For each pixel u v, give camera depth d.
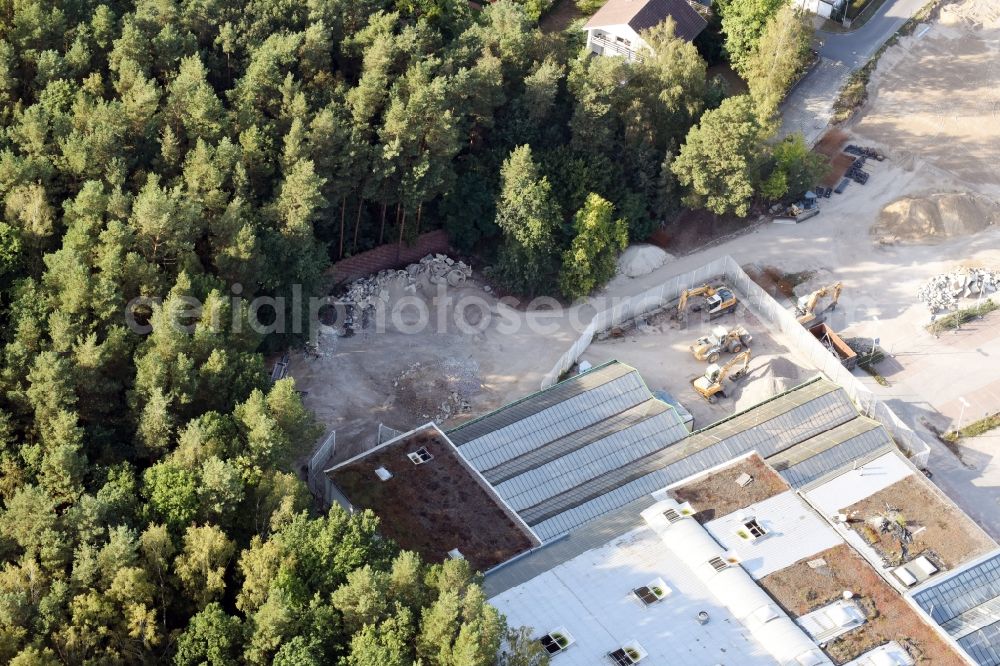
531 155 185.25
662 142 196.12
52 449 131.50
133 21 178.62
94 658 114.31
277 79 174.62
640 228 192.50
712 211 198.75
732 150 184.00
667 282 184.75
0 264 148.62
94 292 143.25
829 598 131.62
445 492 144.25
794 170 198.88
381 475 145.50
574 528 144.38
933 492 144.88
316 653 115.94
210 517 129.62
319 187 167.12
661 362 177.62
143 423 136.00
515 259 179.25
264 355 168.00
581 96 186.62
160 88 171.75
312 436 143.75
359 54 188.00
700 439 157.00
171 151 163.12
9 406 138.12
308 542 124.50
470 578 123.88
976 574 136.00
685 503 140.88
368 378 169.38
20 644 114.00
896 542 138.38
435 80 173.62
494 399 169.00
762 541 136.88
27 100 172.50
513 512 142.62
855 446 156.38
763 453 156.00
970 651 129.62
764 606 128.88
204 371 141.75
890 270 194.12
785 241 198.00
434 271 184.62
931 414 172.75
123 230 148.62
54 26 175.50
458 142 182.50
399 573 120.44
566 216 186.75
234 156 161.88
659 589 131.25
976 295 190.62
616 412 159.38
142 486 132.00
